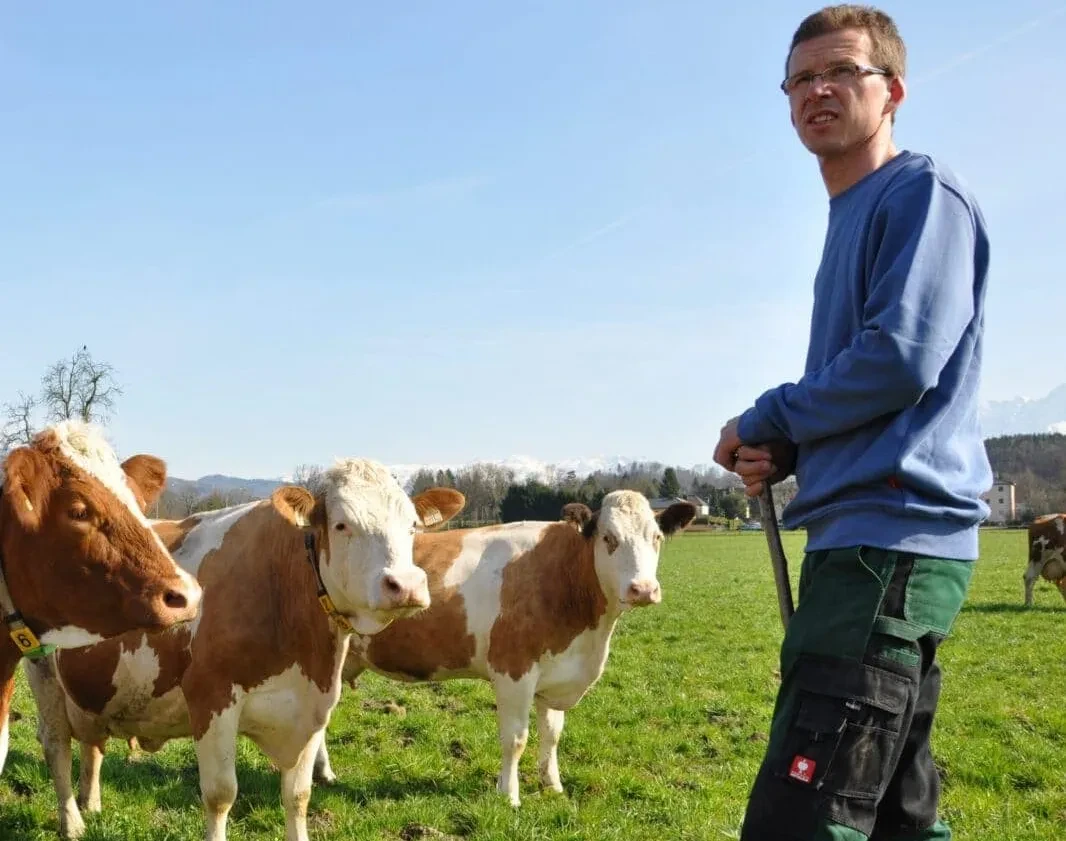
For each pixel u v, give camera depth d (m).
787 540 60.84
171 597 4.66
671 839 7.27
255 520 6.41
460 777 8.94
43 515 4.58
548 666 8.41
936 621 3.28
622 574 8.16
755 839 3.18
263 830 7.24
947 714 12.07
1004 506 135.75
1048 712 12.19
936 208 3.29
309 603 5.96
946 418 3.33
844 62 3.59
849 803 3.09
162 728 6.65
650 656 17.12
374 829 7.27
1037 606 24.70
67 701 6.71
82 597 4.64
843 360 3.21
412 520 5.88
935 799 3.58
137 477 5.54
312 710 6.10
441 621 8.47
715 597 28.17
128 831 6.60
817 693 3.21
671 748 10.49
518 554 8.59
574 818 7.57
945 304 3.16
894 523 3.24
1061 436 177.38
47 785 7.89
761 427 3.52
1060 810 8.36
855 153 3.69
